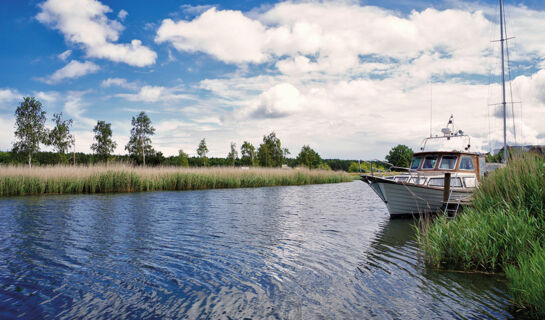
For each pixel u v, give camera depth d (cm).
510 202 677
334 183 3891
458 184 1271
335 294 489
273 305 451
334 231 950
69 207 1427
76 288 507
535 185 664
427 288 506
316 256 689
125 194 2089
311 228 992
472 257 598
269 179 3288
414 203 1220
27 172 2091
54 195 1977
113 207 1438
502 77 1669
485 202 743
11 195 1955
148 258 668
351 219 1170
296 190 2622
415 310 433
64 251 715
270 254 702
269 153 5566
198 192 2316
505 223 605
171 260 655
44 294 483
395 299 469
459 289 498
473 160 1374
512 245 564
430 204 1240
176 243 792
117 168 2380
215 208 1434
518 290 436
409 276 562
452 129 1433
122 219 1127
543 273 407
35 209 1359
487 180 814
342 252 721
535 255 464
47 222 1059
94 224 1030
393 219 1180
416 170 1386
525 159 771
